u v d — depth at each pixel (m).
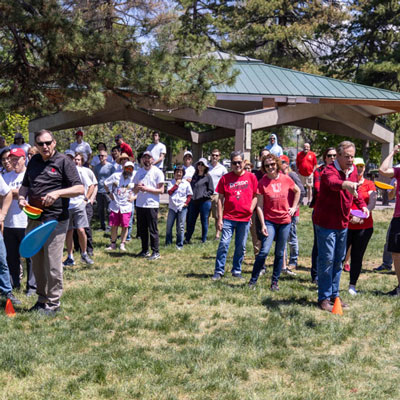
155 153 15.25
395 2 34.88
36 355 5.01
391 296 7.48
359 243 7.57
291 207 8.32
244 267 9.64
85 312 6.48
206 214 12.14
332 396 4.31
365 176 10.95
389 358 5.22
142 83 12.76
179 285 7.85
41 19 11.55
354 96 18.64
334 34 37.22
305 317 6.34
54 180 6.16
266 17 38.72
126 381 4.54
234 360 5.03
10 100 12.79
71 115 17.81
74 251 10.73
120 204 10.96
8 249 7.44
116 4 19.62
